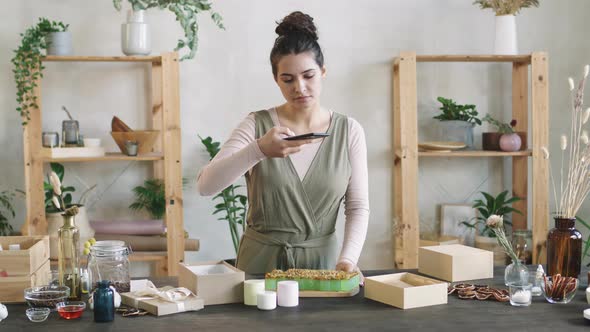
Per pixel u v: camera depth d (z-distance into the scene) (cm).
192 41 375
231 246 424
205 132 417
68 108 405
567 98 439
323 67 245
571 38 438
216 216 421
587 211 439
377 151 428
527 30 435
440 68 432
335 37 422
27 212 374
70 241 216
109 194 412
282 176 247
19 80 395
